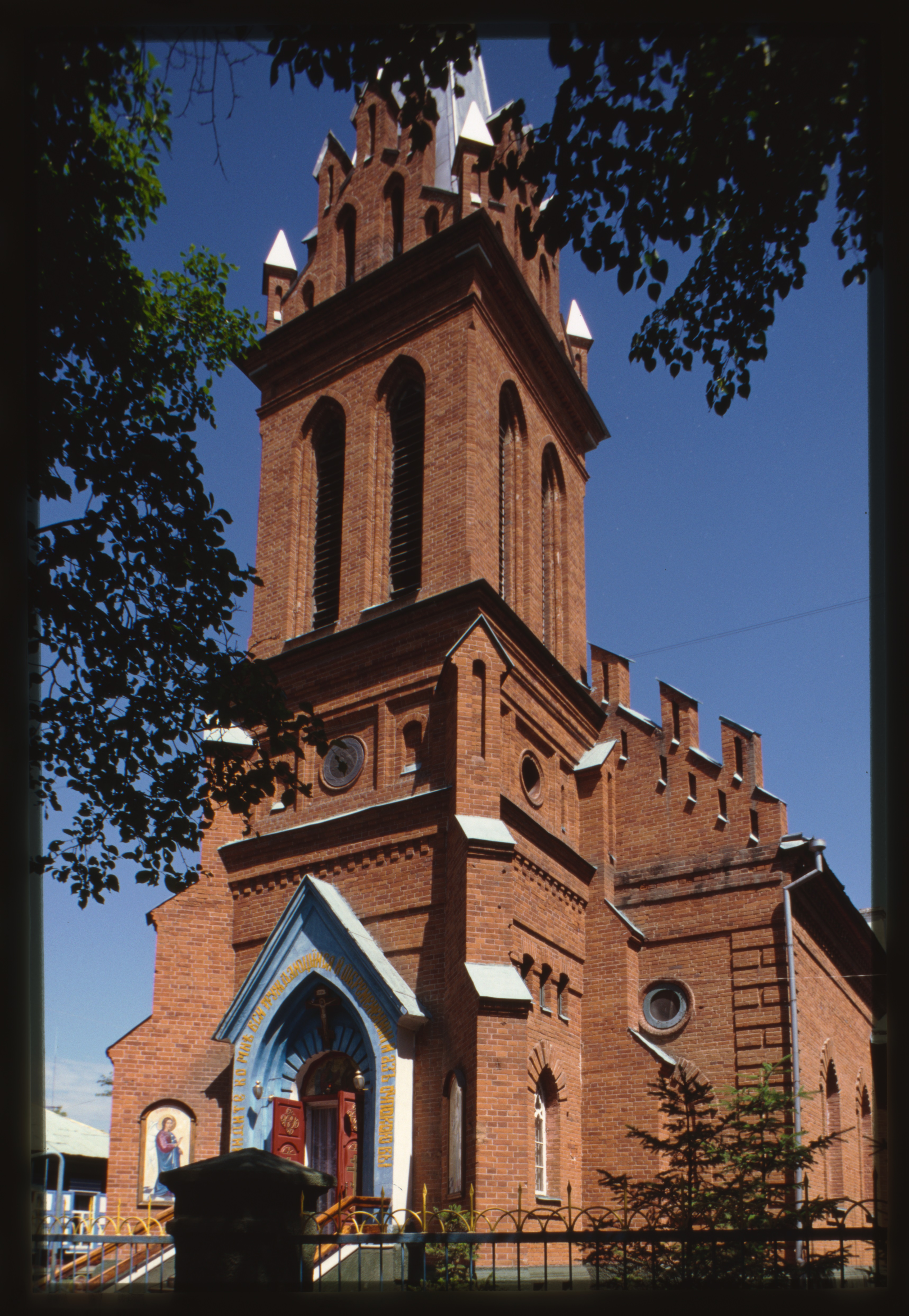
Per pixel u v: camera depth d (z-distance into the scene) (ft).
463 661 75.92
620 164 41.91
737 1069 82.53
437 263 90.33
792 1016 81.56
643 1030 86.99
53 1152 70.13
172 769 49.21
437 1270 49.93
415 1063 69.51
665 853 91.76
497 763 74.95
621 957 83.30
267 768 50.67
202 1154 76.54
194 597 48.55
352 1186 68.64
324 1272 55.21
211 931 82.53
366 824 77.77
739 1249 35.27
